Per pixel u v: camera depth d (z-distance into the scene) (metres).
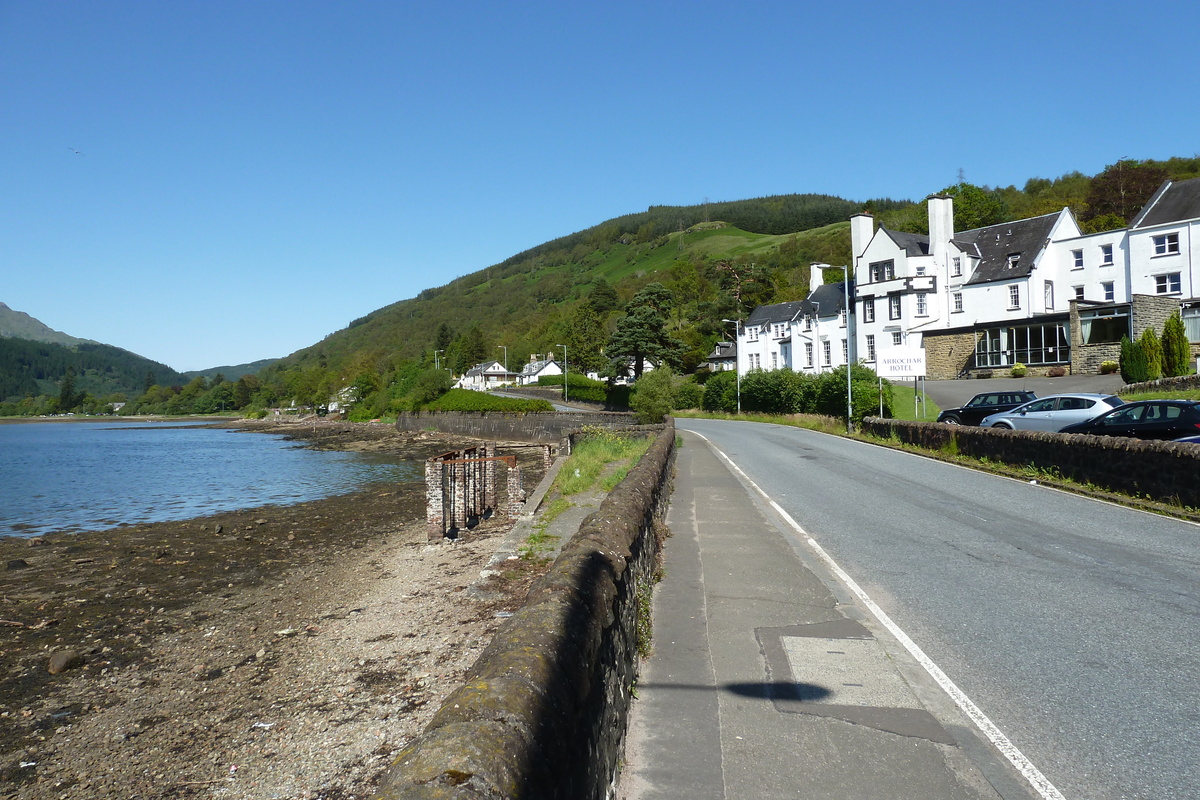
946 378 53.97
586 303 143.38
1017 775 4.43
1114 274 50.44
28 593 14.68
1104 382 38.88
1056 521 12.73
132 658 10.30
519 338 170.62
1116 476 15.11
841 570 9.68
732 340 96.88
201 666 9.68
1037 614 7.61
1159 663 6.19
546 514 16.66
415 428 91.50
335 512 25.20
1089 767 4.52
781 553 10.67
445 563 14.95
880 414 36.09
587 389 86.06
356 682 8.40
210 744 7.24
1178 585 8.59
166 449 69.50
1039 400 22.45
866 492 16.95
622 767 4.53
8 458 57.12
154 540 20.69
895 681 5.89
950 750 4.74
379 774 6.28
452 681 8.12
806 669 6.18
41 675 9.72
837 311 64.12
